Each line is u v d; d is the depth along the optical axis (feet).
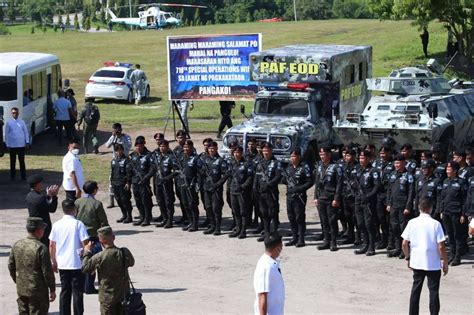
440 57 209.77
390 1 194.90
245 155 86.63
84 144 126.62
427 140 99.81
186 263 74.64
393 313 60.70
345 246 80.74
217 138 135.64
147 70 223.92
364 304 62.90
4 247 79.97
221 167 83.87
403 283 68.49
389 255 76.54
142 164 87.92
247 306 62.23
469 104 113.19
